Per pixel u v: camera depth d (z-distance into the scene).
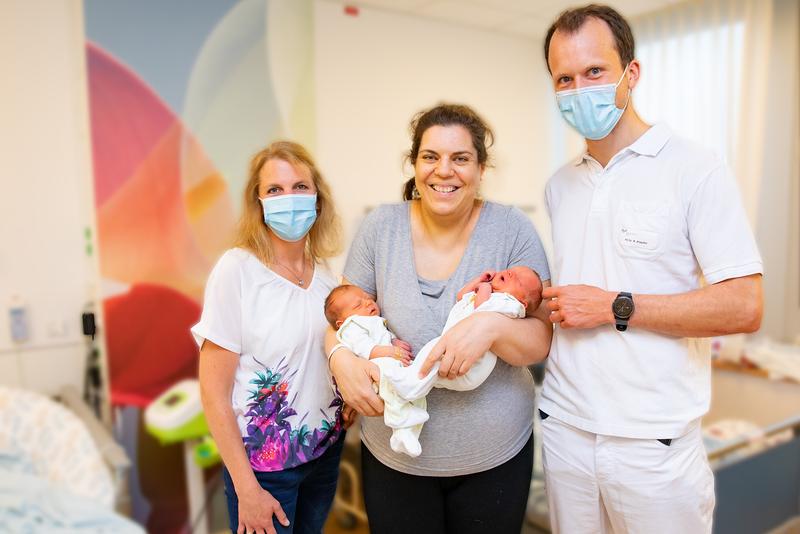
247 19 3.02
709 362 1.29
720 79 3.43
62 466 2.13
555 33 1.21
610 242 1.25
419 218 1.37
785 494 2.41
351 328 1.26
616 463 1.25
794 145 3.30
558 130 4.48
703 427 2.69
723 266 1.13
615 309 1.16
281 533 1.35
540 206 4.41
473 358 1.14
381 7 3.47
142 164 2.76
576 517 1.34
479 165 1.30
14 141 2.54
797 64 3.26
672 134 1.23
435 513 1.32
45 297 2.66
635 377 1.21
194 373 2.98
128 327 2.78
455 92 3.89
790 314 3.38
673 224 1.18
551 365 1.37
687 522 1.26
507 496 1.30
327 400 1.40
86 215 2.72
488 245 1.31
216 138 2.96
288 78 3.18
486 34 4.00
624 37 1.18
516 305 1.20
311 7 3.23
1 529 1.73
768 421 3.03
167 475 2.92
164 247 2.85
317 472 1.47
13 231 2.57
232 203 3.04
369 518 1.38
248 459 1.32
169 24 2.79
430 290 1.29
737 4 3.33
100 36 2.62
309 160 1.41
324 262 1.54
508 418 1.28
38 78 2.57
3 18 2.47
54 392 2.70
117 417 2.78
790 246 3.35
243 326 1.32
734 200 1.14
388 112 3.60
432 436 1.25
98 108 2.63
